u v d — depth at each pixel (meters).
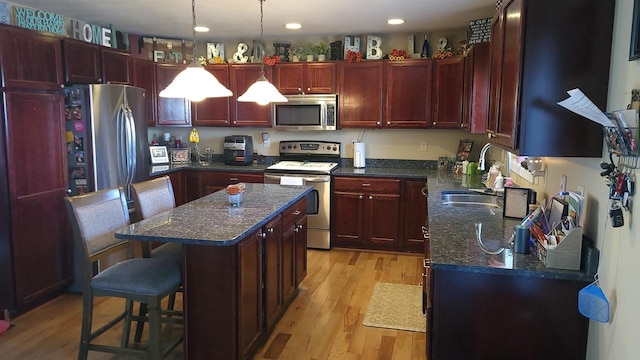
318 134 5.40
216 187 5.12
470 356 1.94
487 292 1.89
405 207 4.67
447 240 2.21
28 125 3.30
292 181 3.86
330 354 2.76
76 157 3.77
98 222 2.48
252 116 5.22
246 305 2.50
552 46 1.85
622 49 1.67
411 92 4.74
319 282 3.93
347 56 4.84
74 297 3.64
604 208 1.72
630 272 1.49
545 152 1.89
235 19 4.17
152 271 2.43
